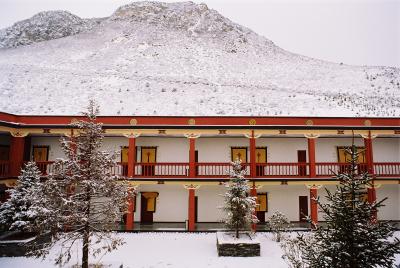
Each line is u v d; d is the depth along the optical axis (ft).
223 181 63.31
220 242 49.08
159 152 72.23
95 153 38.09
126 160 71.67
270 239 57.72
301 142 73.46
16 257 46.75
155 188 71.41
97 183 36.88
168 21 341.82
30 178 52.65
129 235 60.64
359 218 23.70
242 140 73.10
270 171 71.97
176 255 48.98
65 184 36.94
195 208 70.90
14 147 61.41
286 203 71.61
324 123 64.39
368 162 64.03
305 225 66.64
